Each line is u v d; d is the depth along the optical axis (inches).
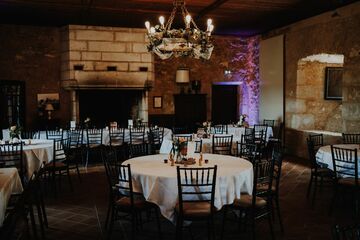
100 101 422.3
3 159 219.8
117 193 173.3
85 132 345.1
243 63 482.0
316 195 236.2
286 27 398.9
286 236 167.8
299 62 378.6
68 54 393.7
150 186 155.8
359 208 196.9
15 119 384.8
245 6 316.2
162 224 185.0
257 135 358.6
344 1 298.5
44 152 238.5
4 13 337.7
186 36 198.5
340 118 384.2
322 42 341.4
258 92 457.1
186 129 434.0
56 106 408.5
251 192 170.2
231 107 487.8
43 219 190.5
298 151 382.6
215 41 468.4
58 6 313.4
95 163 352.8
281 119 407.5
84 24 394.6
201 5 313.3
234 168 169.2
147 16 356.2
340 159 197.0
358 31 298.7
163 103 455.5
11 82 381.1
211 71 471.8
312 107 386.3
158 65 449.7
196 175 142.4
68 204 218.2
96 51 400.8
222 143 266.8
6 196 141.7
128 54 411.2
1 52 382.3
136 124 386.9
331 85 382.6
